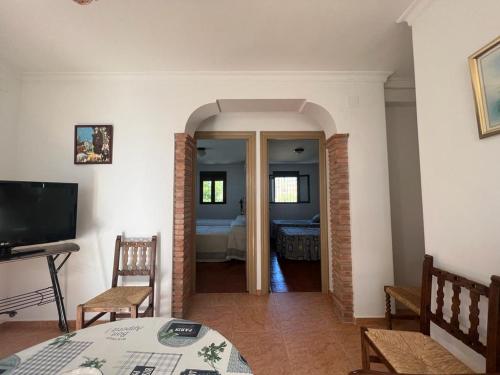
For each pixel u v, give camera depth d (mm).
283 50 2148
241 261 4559
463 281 1271
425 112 1604
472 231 1288
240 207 7141
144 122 2504
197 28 1857
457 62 1369
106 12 1682
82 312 1824
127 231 2443
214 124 3162
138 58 2246
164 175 2482
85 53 2160
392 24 1836
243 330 2250
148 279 2432
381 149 2510
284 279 3656
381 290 2420
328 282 3109
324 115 2670
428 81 1579
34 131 2457
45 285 2402
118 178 2471
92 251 2430
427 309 1509
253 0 1596
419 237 2873
